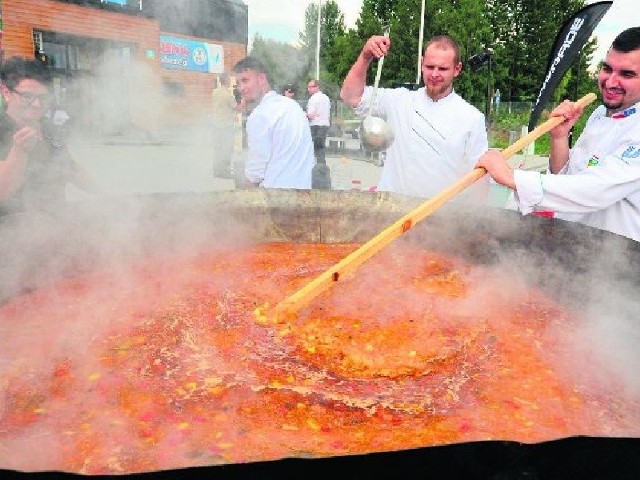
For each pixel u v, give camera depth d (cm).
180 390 132
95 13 796
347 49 1645
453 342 162
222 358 148
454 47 297
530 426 123
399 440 115
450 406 130
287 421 121
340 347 155
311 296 169
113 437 114
